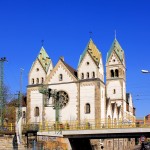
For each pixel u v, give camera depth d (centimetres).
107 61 13150
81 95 10131
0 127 7131
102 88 10331
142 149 6706
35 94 10662
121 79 12912
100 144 10000
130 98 15850
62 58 10788
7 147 6269
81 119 9975
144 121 7638
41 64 10919
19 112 8225
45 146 7125
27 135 6881
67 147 8119
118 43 13300
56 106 8669
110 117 11069
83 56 10400
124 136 7994
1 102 8831
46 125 8725
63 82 10400
